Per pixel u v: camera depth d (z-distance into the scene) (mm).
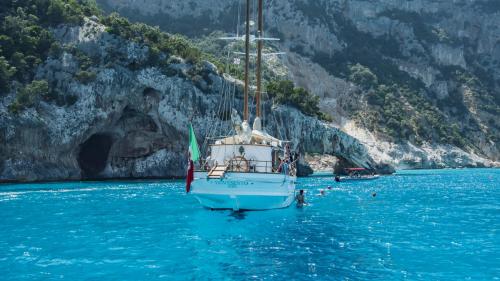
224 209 31516
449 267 16734
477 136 185125
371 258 18000
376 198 44781
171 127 81938
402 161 148500
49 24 82688
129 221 27391
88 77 75812
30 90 69938
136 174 83938
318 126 99250
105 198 41812
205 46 155000
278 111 94250
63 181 69438
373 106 173250
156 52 83125
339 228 25188
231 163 30594
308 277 15188
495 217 30703
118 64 79312
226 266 16516
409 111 176875
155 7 186000
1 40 73875
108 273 15609
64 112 73438
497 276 15594
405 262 17406
